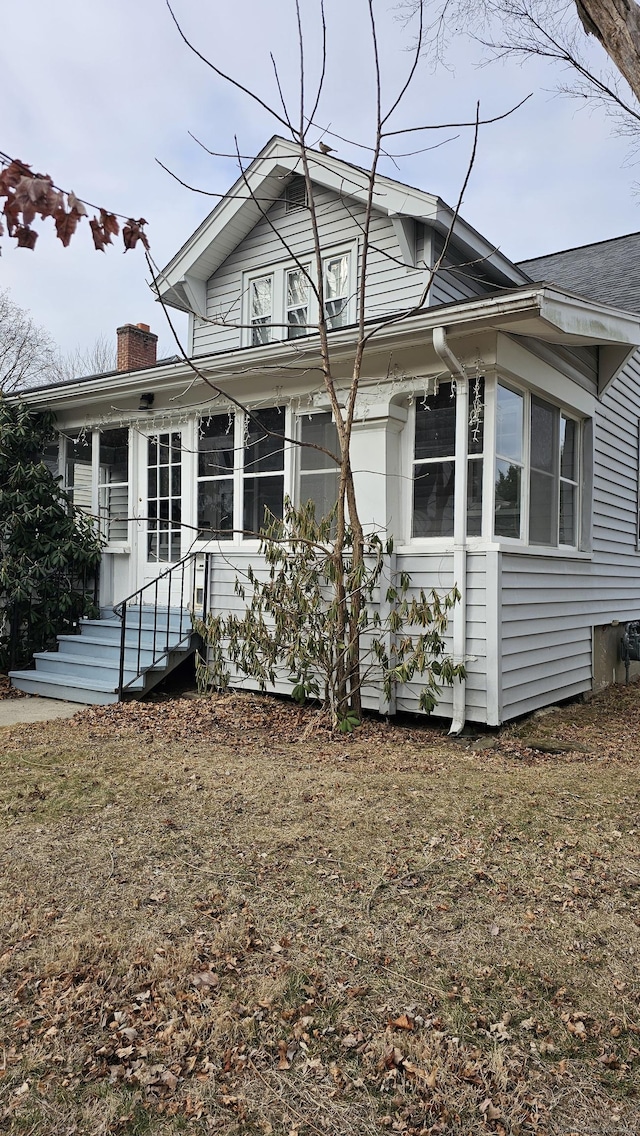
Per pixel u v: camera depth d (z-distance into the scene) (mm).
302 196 8258
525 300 5188
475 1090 1982
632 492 10133
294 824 3832
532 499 6777
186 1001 2346
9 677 8211
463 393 5883
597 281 10523
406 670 5586
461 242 7387
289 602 6215
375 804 4152
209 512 8055
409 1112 1905
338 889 3107
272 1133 1840
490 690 5746
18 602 8375
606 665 9219
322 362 5945
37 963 2545
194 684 8117
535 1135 1835
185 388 7969
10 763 4895
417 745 5574
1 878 3180
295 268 8438
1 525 8336
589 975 2514
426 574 6141
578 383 7789
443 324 5590
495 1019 2275
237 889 3094
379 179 7055
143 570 8719
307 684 6223
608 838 3742
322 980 2465
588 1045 2160
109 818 3900
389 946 2676
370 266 7715
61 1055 2094
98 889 3092
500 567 5773
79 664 7703
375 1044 2152
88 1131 1837
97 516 8758
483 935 2762
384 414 6391
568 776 4863
